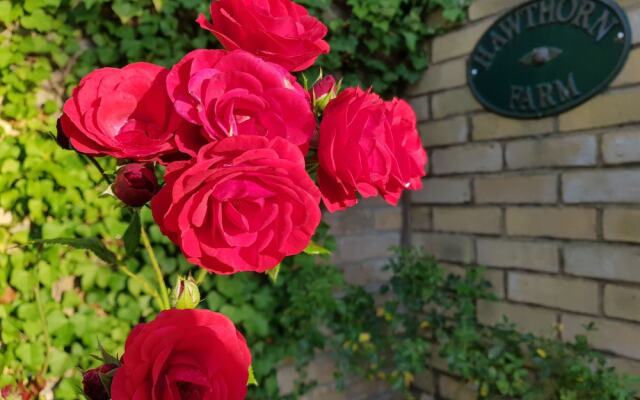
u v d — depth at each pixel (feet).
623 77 3.97
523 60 4.57
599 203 4.15
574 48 4.23
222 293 4.62
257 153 1.23
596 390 4.08
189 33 4.52
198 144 1.39
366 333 5.37
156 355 1.28
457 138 5.29
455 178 5.34
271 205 1.29
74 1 4.05
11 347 3.95
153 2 4.15
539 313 4.62
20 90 3.97
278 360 4.95
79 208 4.11
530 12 4.53
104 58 4.26
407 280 5.42
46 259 4.02
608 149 4.08
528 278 4.70
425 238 5.76
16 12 3.91
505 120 4.82
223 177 1.22
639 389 3.97
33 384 4.07
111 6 4.17
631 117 3.92
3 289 3.90
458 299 5.17
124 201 1.56
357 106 1.45
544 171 4.52
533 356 4.51
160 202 1.32
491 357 4.73
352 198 1.60
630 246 3.97
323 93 1.73
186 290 1.60
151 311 4.39
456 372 5.34
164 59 4.38
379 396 6.05
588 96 4.13
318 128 1.58
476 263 5.16
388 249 5.55
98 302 4.28
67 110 1.35
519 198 4.74
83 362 4.20
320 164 1.54
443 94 5.40
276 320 5.03
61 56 4.11
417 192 5.84
